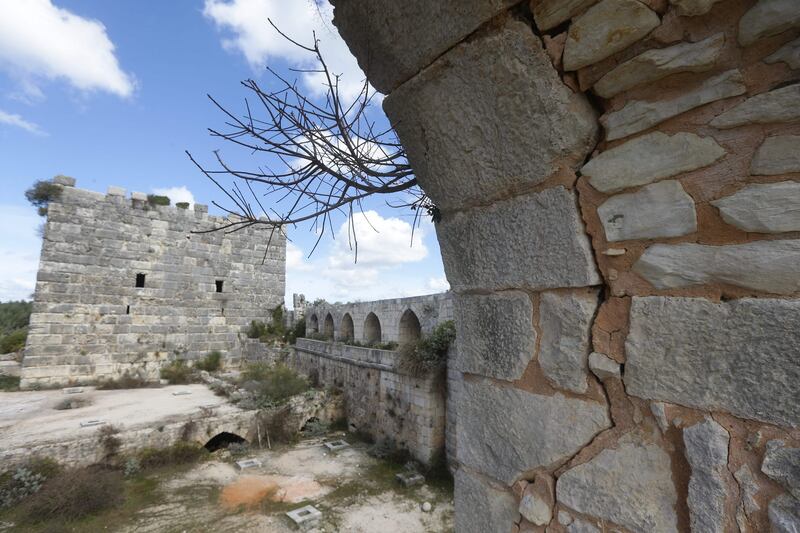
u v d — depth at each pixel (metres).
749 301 1.34
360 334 17.97
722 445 1.36
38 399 15.01
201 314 21.41
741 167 1.38
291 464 11.19
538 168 1.85
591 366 1.72
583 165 1.77
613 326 1.68
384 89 2.22
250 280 23.22
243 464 11.01
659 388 1.53
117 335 19.00
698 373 1.44
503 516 2.02
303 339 20.20
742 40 1.33
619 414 1.65
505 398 2.07
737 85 1.38
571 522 1.74
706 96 1.44
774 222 1.31
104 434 10.45
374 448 12.02
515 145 1.87
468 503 2.20
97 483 8.73
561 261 1.82
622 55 1.55
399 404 12.03
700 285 1.47
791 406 1.24
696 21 1.40
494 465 2.10
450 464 10.29
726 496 1.33
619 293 1.68
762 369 1.30
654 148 1.57
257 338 22.58
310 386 16.84
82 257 18.48
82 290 18.36
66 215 18.28
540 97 1.71
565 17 1.59
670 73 1.49
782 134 1.31
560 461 1.81
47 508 8.06
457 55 1.81
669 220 1.54
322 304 22.14
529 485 1.93
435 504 8.94
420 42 1.88
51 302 17.66
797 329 1.24
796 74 1.28
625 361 1.63
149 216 20.28
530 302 1.97
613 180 1.67
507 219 2.02
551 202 1.84
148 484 9.73
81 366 18.03
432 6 1.74
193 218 21.52
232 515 8.41
